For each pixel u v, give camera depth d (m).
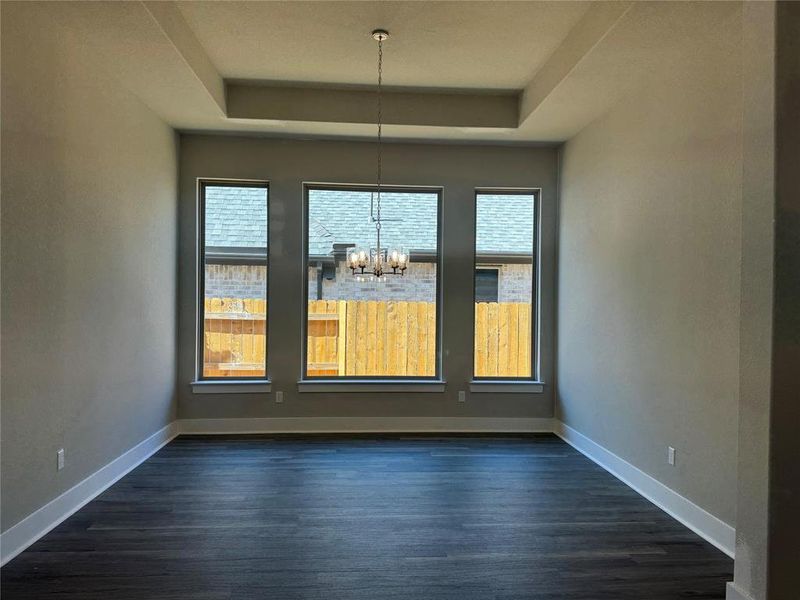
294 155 5.00
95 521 2.96
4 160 2.44
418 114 4.56
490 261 5.22
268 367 4.99
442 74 4.15
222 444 4.55
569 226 4.85
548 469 3.98
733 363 2.66
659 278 3.33
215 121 4.50
